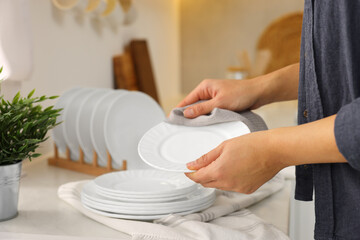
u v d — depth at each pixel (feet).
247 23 10.07
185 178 2.80
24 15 3.59
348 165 1.98
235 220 2.49
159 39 9.25
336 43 1.99
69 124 3.94
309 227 3.61
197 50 10.52
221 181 2.04
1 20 3.50
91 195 2.59
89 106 3.80
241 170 1.97
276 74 2.80
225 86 2.78
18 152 2.43
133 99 3.81
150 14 8.64
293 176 3.51
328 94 2.06
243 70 8.34
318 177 2.06
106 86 6.76
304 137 1.79
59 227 2.46
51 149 4.77
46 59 4.94
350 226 2.02
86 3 5.30
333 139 1.70
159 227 2.23
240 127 2.57
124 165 3.61
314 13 2.03
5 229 2.42
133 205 2.40
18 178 2.58
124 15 6.75
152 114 4.01
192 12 10.39
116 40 7.08
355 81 1.93
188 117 2.73
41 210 2.77
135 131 3.85
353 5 1.90
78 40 5.76
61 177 3.67
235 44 10.23
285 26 8.54
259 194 2.92
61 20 5.27
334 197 2.06
